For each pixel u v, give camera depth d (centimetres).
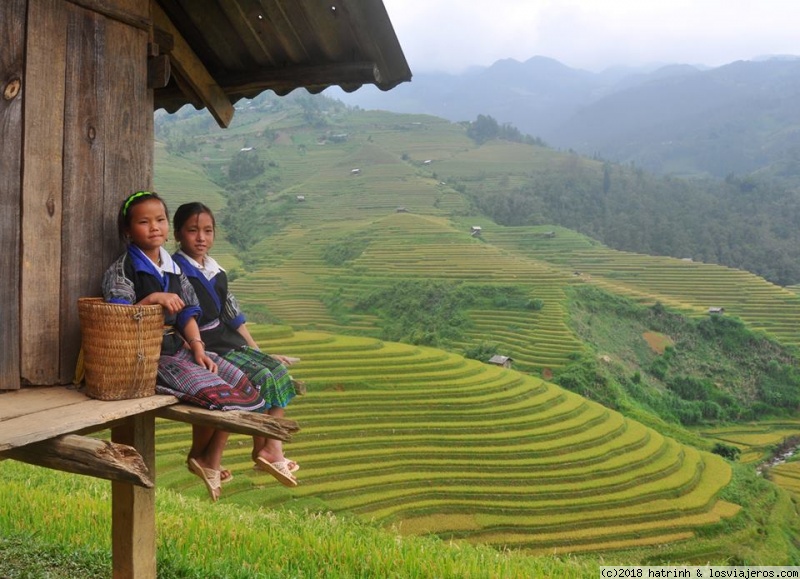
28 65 327
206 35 477
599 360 5981
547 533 2778
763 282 8819
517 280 7756
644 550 2719
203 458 384
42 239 336
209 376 333
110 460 263
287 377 382
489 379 4100
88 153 356
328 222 11775
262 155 16700
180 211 386
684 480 3306
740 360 7019
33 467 1086
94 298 337
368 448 3178
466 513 2834
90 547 559
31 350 332
